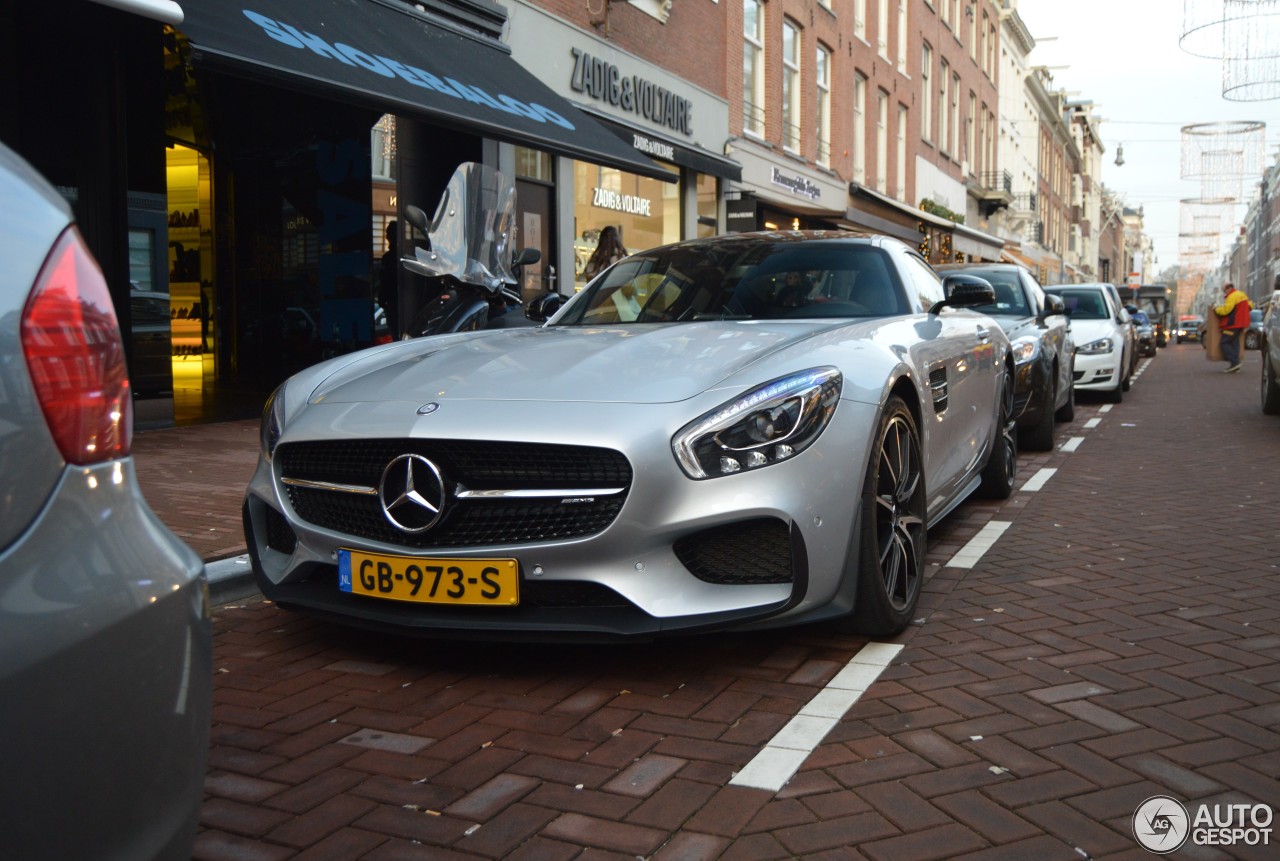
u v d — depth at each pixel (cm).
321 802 238
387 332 1070
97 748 127
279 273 1138
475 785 245
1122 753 258
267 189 1130
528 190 1201
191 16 645
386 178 1055
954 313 504
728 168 1603
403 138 1050
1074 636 352
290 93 1032
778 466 293
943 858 208
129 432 144
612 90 1342
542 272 1235
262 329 1166
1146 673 315
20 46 732
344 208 1076
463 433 294
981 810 228
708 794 238
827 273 443
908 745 263
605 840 218
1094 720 278
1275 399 1102
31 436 128
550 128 990
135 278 820
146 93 832
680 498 287
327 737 275
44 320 132
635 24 1417
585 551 287
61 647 124
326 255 1095
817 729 273
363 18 905
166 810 138
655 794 239
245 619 384
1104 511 581
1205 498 618
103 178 783
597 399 302
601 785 244
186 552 150
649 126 1438
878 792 238
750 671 319
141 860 133
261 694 307
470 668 327
